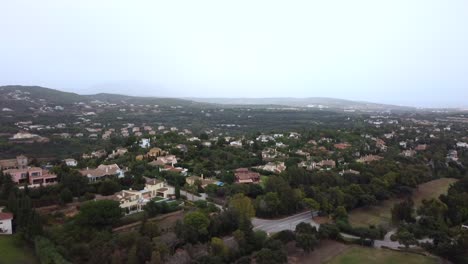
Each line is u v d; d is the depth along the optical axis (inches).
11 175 4734.3
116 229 3715.6
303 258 3489.2
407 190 5590.6
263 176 6097.4
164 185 5108.3
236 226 3833.7
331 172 5871.1
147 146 7760.8
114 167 5679.1
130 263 2847.0
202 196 5059.1
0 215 3506.4
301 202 4766.2
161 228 3718.0
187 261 2967.5
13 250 3169.3
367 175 5797.2
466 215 4441.4
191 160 6815.9
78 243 3277.6
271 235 3796.8
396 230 4249.5
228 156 6993.1
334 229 3961.6
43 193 4328.3
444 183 6230.3
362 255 3597.4
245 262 3129.9
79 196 4530.0
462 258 3447.3
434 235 3828.7
